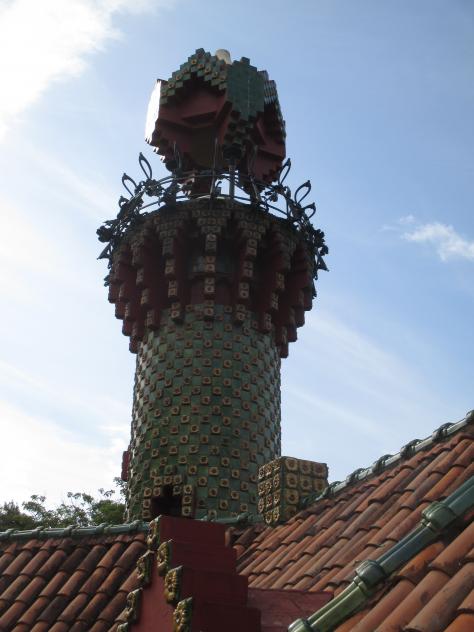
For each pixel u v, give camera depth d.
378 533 10.16
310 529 12.31
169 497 15.91
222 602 8.05
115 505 38.53
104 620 12.22
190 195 17.97
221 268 17.20
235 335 16.98
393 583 7.08
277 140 20.14
